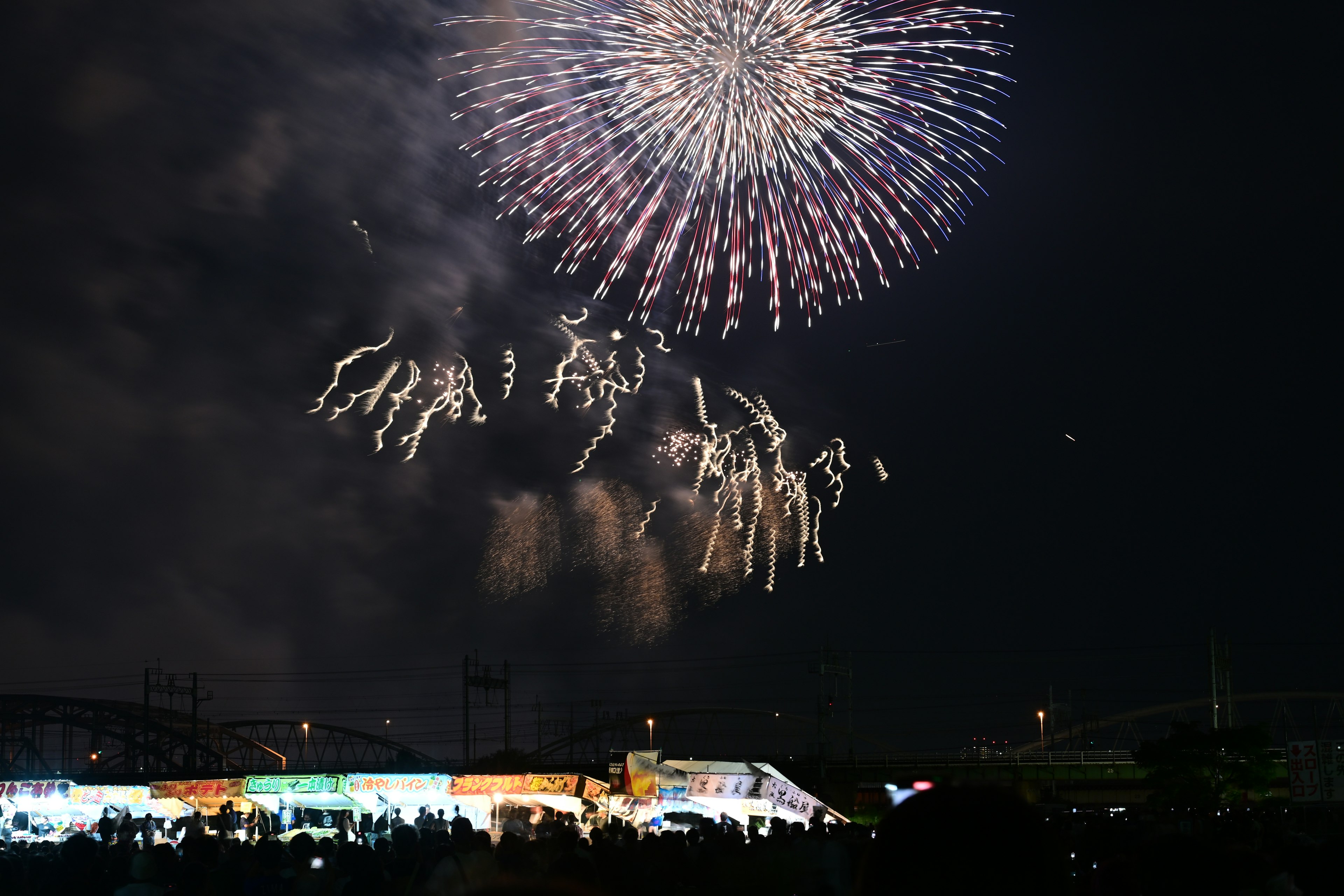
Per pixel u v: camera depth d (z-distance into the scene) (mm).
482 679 148875
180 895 20250
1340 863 9617
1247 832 42625
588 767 139500
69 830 72938
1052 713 168625
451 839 30094
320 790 71562
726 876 28938
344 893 21234
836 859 27703
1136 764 127312
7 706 172250
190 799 73688
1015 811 4656
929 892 4516
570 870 22422
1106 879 13156
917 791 4875
